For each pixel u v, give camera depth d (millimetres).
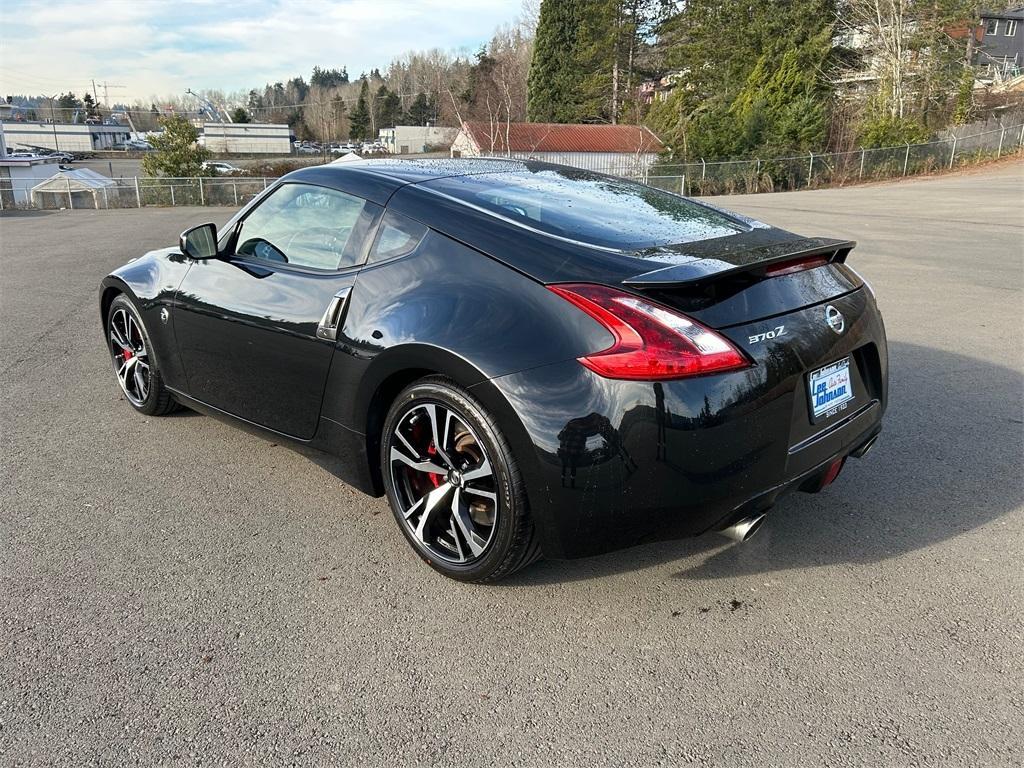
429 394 2479
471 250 2525
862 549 2861
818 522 3066
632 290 2188
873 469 3537
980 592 2582
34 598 2584
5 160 47000
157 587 2656
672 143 38844
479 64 71062
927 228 13984
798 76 35438
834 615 2469
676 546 2920
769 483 2307
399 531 3064
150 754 1904
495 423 2320
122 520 3143
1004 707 2041
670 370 2107
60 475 3570
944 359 5293
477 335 2326
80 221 22438
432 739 1959
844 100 39531
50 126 107062
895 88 37938
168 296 3656
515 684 2168
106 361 5543
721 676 2188
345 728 1998
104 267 10672
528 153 44719
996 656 2254
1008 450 3723
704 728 1983
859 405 2705
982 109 40594
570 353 2197
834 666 2221
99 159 97688
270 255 3264
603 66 56781
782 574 2709
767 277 2396
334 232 3000
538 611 2514
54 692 2127
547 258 2387
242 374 3289
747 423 2203
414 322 2482
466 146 50250
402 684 2170
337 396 2824
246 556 2869
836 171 34000
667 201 3217
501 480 2342
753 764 1860
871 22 38656
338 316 2773
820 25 40312
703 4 44594
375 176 3025
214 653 2301
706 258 2350
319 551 2906
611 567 2777
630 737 1957
